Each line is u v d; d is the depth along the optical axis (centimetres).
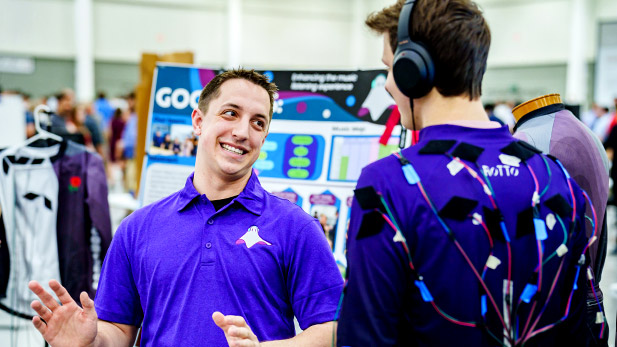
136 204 303
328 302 120
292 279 123
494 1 1213
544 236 86
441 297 86
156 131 227
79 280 250
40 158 248
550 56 1166
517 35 1197
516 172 88
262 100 125
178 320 118
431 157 89
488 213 85
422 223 86
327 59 1365
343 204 200
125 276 127
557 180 91
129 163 796
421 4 90
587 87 1146
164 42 1266
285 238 123
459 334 86
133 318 130
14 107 316
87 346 110
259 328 119
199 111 131
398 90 97
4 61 1181
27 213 247
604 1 1109
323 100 208
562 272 90
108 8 1227
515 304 86
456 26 87
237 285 119
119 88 1256
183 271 120
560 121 155
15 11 1177
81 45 1195
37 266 249
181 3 1262
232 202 124
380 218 87
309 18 1344
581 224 93
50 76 1216
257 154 127
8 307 250
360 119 202
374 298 87
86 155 254
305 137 208
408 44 91
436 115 93
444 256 85
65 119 704
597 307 102
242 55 1321
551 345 91
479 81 92
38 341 298
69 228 249
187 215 125
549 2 1152
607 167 158
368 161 199
